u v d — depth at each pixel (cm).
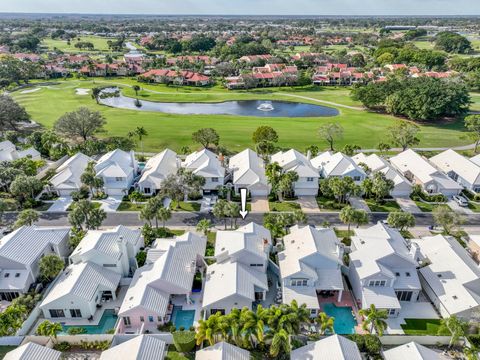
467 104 15338
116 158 9206
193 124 13875
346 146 10800
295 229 6481
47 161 10494
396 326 5066
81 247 5897
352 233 7188
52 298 5091
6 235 6606
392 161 10331
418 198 8562
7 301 5519
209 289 5284
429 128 13675
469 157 10894
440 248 6075
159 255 5962
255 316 4406
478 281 5316
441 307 5231
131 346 4275
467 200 8581
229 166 9656
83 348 4669
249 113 16050
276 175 8569
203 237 6588
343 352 4097
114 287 5456
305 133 13000
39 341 4641
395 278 5359
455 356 4578
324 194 8456
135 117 14712
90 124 11550
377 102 16025
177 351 4625
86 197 8550
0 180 8456
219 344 4297
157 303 5069
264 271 5772
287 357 4450
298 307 4788
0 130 12650
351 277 5747
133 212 7981
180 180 8169
